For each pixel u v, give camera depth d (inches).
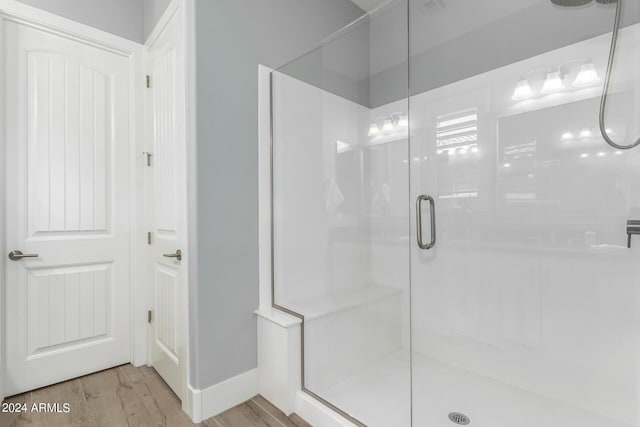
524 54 67.7
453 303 78.6
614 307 58.3
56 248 73.9
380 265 83.1
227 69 67.1
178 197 67.8
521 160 68.4
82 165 77.6
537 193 66.4
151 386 73.2
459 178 77.3
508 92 70.1
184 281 64.6
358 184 84.9
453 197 78.3
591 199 60.2
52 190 73.5
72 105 76.2
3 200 67.3
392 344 81.8
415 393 67.3
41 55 72.1
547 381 65.7
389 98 88.5
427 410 61.9
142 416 62.2
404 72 85.8
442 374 75.3
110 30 80.7
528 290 68.0
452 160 78.3
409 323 84.5
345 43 85.7
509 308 70.6
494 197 72.2
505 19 70.3
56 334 73.8
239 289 68.3
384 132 88.4
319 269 78.0
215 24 65.2
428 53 82.4
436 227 81.0
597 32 58.8
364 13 103.0
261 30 74.0
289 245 75.2
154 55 80.7
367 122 89.0
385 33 89.7
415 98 84.0
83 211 77.7
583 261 61.4
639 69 54.9
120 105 83.5
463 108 76.6
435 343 81.5
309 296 76.3
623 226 57.1
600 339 59.7
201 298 62.2
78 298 77.0
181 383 65.8
